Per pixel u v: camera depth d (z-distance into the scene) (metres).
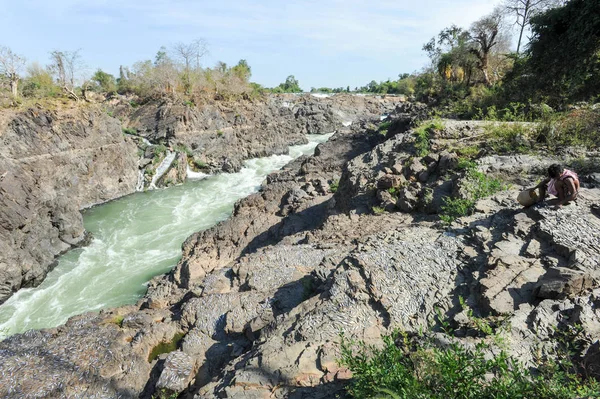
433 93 38.94
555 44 17.91
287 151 44.47
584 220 6.57
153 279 14.34
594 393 3.48
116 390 7.55
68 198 20.89
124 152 30.14
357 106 78.31
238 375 5.72
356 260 7.23
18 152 21.88
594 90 16.38
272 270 9.82
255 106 50.78
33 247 16.89
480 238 7.15
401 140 16.55
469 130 14.84
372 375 3.97
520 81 20.12
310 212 16.88
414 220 10.53
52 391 7.46
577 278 5.07
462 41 34.53
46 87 33.34
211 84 51.78
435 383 3.81
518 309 5.21
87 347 8.61
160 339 8.63
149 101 46.44
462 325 5.33
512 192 8.98
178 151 35.00
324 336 5.95
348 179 15.11
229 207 26.20
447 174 11.54
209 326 8.44
